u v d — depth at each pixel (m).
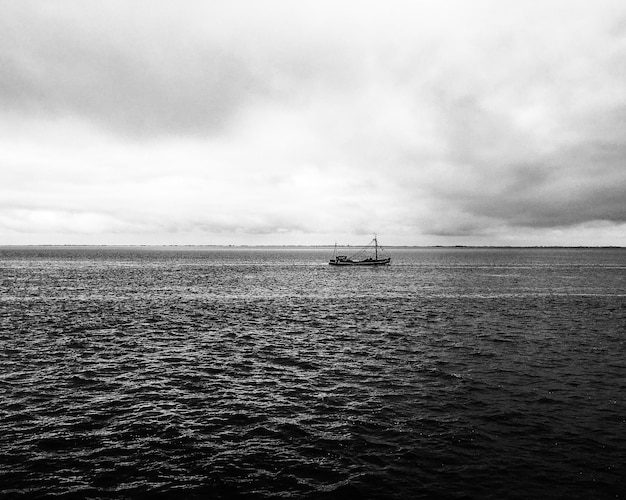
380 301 62.72
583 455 16.61
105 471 15.55
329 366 28.73
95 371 27.17
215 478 15.16
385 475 15.30
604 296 69.19
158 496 14.11
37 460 16.23
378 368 28.25
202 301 61.75
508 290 78.56
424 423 19.53
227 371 27.53
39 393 23.17
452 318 48.03
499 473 15.37
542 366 28.70
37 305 55.44
